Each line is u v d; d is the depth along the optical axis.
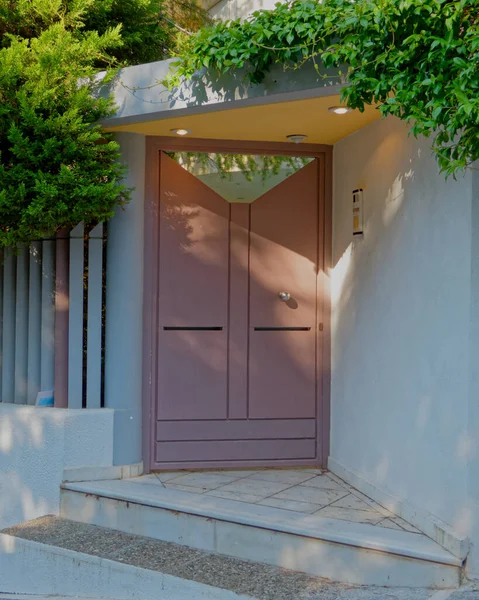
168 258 5.17
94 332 4.99
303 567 3.86
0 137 4.45
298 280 5.35
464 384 3.58
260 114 4.49
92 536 4.42
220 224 5.26
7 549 4.45
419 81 3.34
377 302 4.58
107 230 5.01
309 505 4.36
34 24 5.13
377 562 3.67
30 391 5.19
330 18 3.68
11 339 5.36
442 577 3.53
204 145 5.18
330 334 5.38
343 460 5.10
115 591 3.97
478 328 3.55
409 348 4.13
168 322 5.16
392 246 4.37
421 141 3.99
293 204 5.35
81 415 4.86
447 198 3.73
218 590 3.61
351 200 5.00
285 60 3.90
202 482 4.88
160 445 5.16
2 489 5.07
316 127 4.84
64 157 4.40
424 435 3.95
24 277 5.27
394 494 4.28
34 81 4.40
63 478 4.82
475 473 3.56
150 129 4.90
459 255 3.63
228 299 5.27
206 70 4.25
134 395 5.00
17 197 4.29
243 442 5.27
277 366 5.32
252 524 4.03
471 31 3.14
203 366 5.22
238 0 6.54
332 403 5.34
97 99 4.62
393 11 3.35
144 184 5.08
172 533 4.32
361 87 3.58
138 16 6.00
